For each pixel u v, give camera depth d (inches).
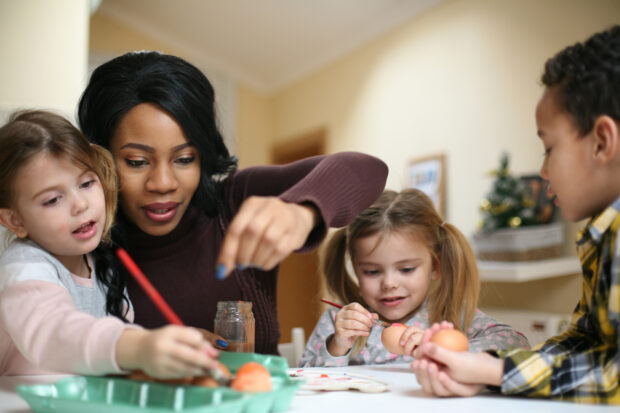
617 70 25.5
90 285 37.0
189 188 38.2
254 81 180.7
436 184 110.4
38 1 74.8
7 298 28.5
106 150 35.3
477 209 101.5
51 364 25.6
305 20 139.4
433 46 114.3
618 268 24.7
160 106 35.3
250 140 178.7
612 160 25.8
